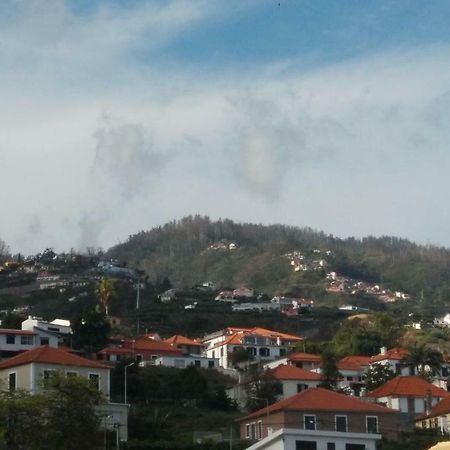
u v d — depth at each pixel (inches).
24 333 7568.9
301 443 4367.6
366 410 5265.8
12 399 4015.8
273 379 6879.9
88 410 4065.0
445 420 6038.4
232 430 5511.8
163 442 4968.0
